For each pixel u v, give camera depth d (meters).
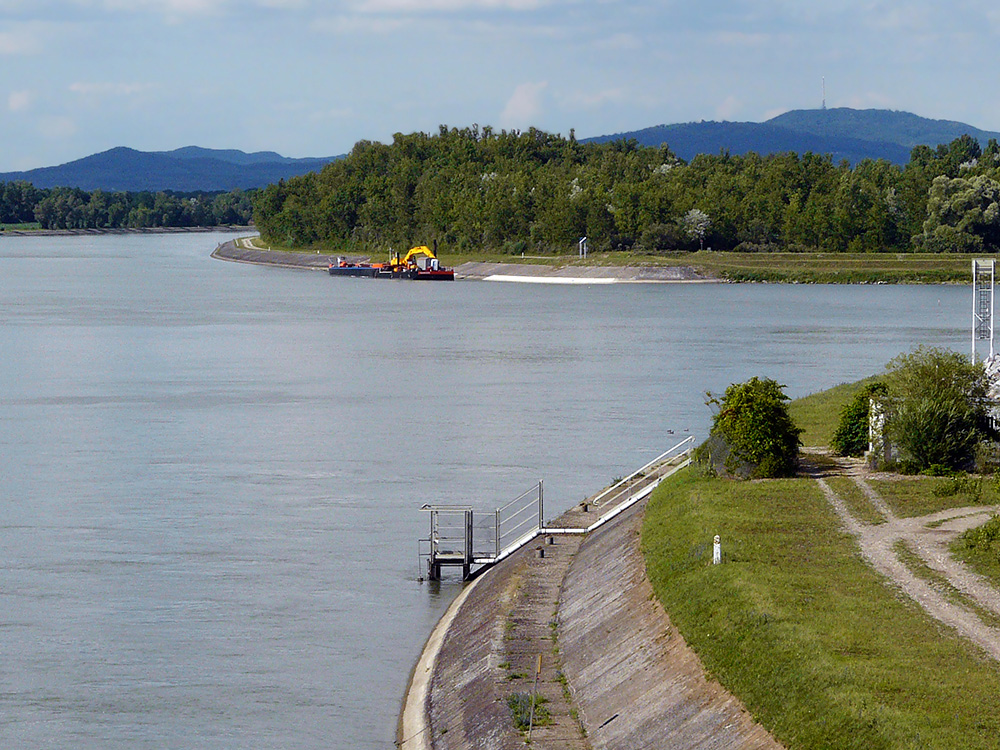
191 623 56.34
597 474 85.44
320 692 48.53
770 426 62.56
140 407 117.19
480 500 78.56
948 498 55.59
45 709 47.19
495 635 47.97
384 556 66.56
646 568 47.91
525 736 38.31
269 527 72.38
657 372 139.25
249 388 130.12
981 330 121.00
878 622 37.94
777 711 33.03
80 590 60.97
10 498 79.69
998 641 36.12
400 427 104.88
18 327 196.38
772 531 50.28
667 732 35.75
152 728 45.47
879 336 176.75
